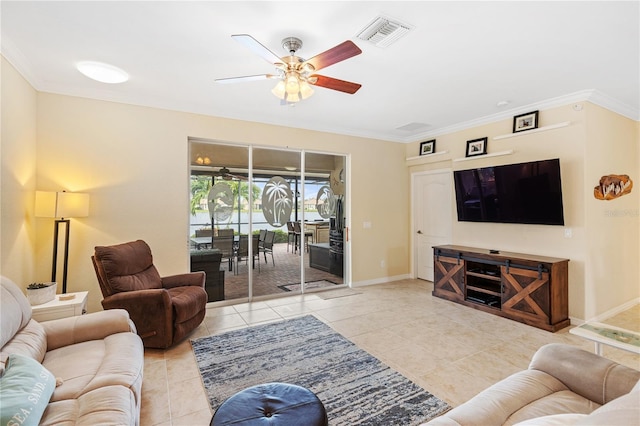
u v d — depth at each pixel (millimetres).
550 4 1938
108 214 3459
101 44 2432
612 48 2465
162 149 3746
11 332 1673
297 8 1990
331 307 4031
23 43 2412
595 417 764
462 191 4496
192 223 4031
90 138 3383
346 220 5176
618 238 3791
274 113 4188
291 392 1544
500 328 3301
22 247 2842
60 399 1436
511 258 3537
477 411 1332
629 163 3979
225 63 2754
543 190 3566
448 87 3273
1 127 2428
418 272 5652
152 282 3205
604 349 2844
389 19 2096
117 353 1837
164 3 1943
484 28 2199
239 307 4051
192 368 2498
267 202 4523
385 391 2168
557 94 3469
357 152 5172
